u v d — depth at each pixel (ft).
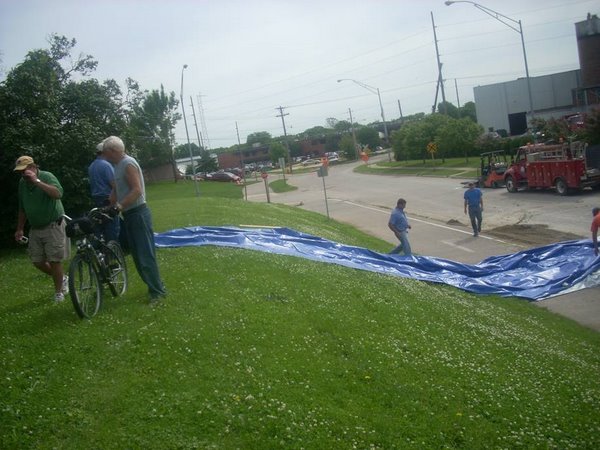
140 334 20.94
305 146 488.85
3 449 14.14
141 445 14.75
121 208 23.47
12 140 50.31
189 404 16.58
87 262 23.27
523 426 18.92
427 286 41.29
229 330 22.03
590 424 19.98
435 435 17.39
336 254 45.65
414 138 218.79
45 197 24.31
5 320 22.88
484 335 29.17
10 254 46.75
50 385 17.25
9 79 53.57
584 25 192.03
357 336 23.94
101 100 61.46
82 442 14.73
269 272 32.96
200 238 42.60
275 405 17.04
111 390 17.15
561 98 221.66
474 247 62.59
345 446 15.87
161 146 238.07
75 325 21.76
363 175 218.79
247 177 309.83
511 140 169.37
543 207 84.79
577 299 41.98
